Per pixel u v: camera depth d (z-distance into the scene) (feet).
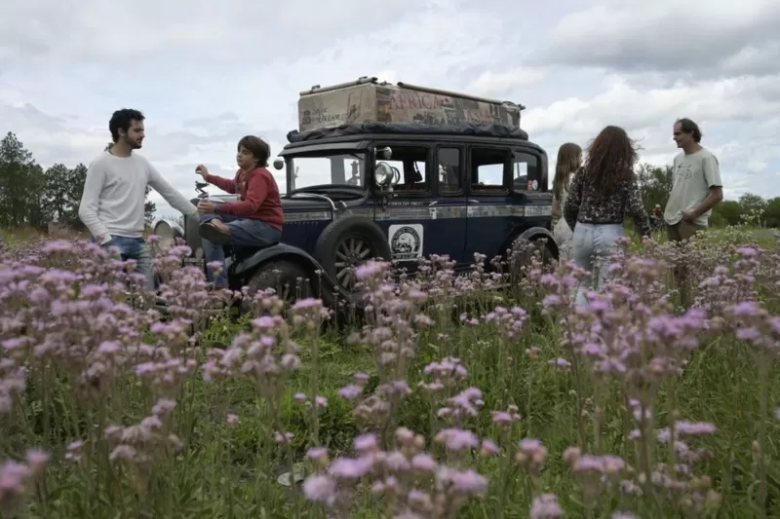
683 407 10.87
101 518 7.12
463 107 27.94
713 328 7.44
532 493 7.62
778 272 14.26
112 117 17.54
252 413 12.59
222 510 8.14
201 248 21.57
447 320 15.46
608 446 9.18
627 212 18.63
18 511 5.74
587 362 7.32
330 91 26.03
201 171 22.65
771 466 8.46
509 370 13.01
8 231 45.14
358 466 4.76
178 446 7.48
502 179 29.22
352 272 21.53
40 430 10.86
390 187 24.40
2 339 7.95
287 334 7.07
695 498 6.28
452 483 4.41
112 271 11.13
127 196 17.54
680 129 23.38
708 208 23.08
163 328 8.23
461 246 27.32
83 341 6.98
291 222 22.41
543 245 27.63
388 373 8.27
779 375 11.60
